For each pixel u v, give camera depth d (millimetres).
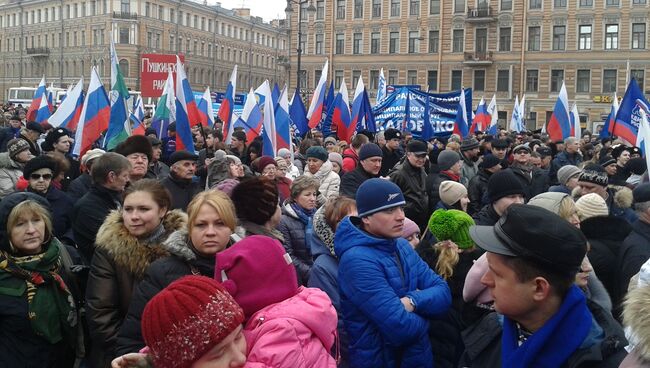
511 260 2162
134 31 68875
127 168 4801
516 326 2320
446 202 5602
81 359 4043
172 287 1979
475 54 49188
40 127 9969
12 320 3609
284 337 2391
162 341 1890
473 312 3381
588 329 2135
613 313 4133
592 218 4445
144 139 6203
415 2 51844
